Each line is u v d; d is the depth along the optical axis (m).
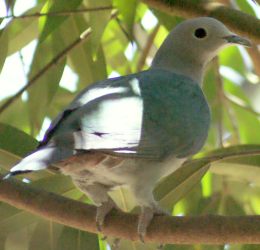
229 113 15.43
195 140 11.63
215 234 10.30
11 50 14.49
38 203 10.97
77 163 10.33
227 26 12.71
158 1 12.59
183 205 13.27
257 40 12.51
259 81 16.52
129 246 12.55
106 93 11.01
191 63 12.91
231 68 16.69
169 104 11.43
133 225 10.79
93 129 10.27
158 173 11.09
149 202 10.88
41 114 14.70
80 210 10.94
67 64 14.91
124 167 10.83
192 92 11.85
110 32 15.10
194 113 11.67
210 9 12.69
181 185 12.45
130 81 11.47
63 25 13.92
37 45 14.17
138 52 16.41
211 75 15.05
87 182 11.05
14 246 13.12
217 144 15.43
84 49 13.90
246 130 15.72
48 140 10.11
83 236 12.16
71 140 9.91
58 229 12.56
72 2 12.38
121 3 12.38
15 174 9.36
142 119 10.97
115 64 15.28
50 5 12.49
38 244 12.53
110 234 10.89
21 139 12.07
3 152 12.04
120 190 12.53
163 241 10.59
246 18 12.55
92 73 14.04
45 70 13.08
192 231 10.39
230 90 16.81
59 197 10.98
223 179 13.49
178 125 11.38
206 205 13.32
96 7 12.49
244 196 13.77
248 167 12.61
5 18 12.28
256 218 10.23
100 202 11.14
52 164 9.75
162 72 11.98
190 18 12.88
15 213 12.39
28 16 12.38
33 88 14.41
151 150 10.91
